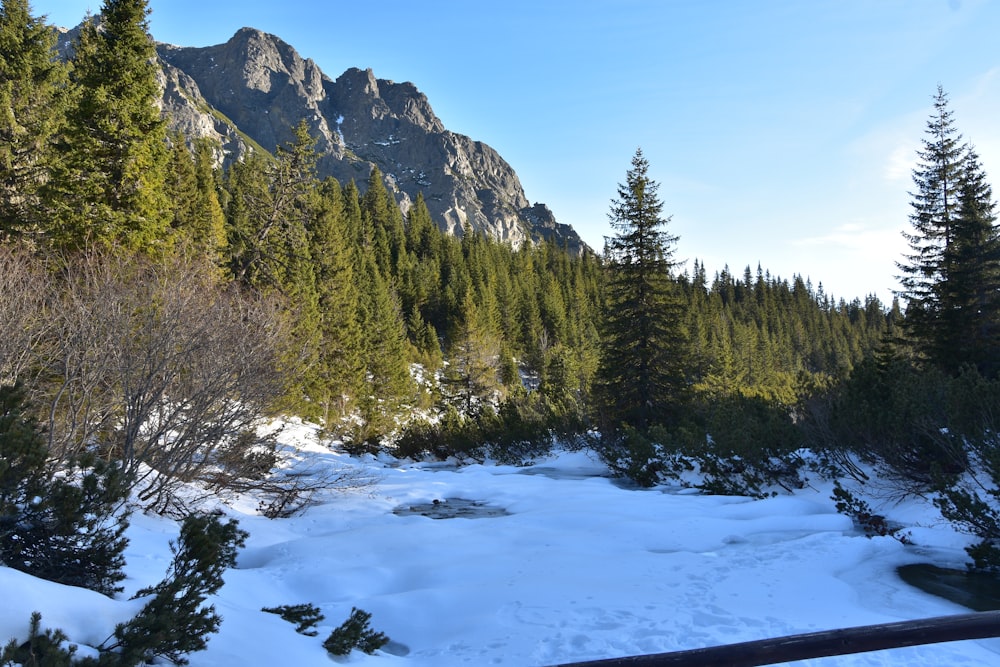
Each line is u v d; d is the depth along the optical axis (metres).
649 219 25.19
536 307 82.62
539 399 29.20
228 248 28.97
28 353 9.87
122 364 9.40
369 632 5.22
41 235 18.22
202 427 10.27
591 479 16.23
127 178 20.27
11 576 3.23
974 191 25.95
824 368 101.31
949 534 8.82
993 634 2.00
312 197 36.06
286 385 12.08
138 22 21.09
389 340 42.03
